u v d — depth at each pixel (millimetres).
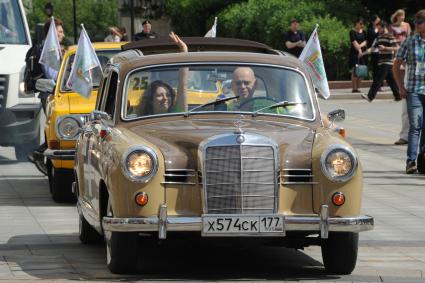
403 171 25297
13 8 29594
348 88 52719
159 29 77000
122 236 13359
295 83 15000
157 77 14859
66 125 20500
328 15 57875
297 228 12992
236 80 14891
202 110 14688
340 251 13547
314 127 14570
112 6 110750
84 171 15836
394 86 45531
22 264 14500
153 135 13688
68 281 13086
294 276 13680
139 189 13023
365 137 32594
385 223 18375
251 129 13906
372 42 50281
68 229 17703
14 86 27891
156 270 14109
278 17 60844
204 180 13070
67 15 110188
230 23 64562
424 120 24766
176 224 12867
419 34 24500
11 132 27781
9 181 24281
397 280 13414
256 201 13133
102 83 16391
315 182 13227
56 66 24516
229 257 15266
